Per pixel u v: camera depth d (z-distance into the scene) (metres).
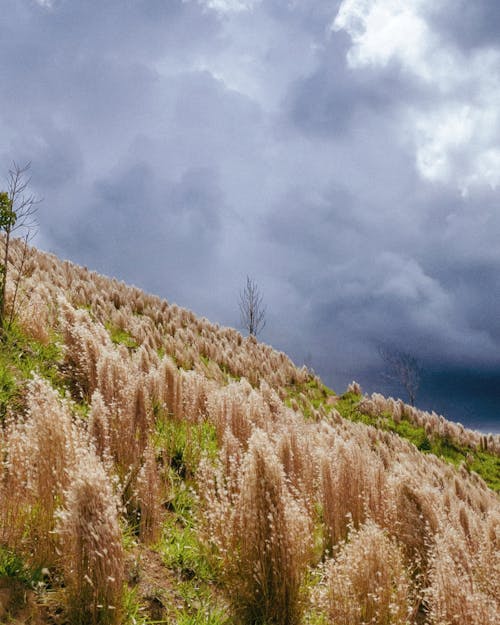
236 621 3.18
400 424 16.14
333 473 4.82
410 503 4.48
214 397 6.71
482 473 14.35
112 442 4.39
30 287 10.16
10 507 3.02
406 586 3.32
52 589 2.81
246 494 3.37
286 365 17.50
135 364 7.68
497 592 4.00
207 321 19.23
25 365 6.17
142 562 3.50
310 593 3.35
